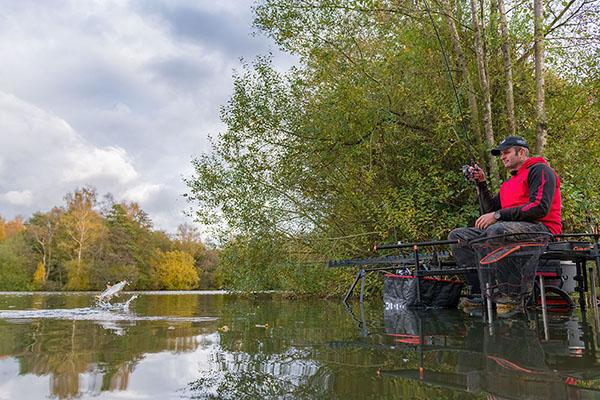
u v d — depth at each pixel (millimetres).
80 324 3811
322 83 8773
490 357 2230
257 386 1646
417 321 4098
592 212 6531
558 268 4926
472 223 7207
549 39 7129
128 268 36031
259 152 9109
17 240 36906
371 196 8461
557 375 1809
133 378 1743
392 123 7699
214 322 4125
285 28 8125
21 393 1484
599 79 6953
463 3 7898
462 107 7578
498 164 6961
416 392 1549
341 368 1967
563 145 6953
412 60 7496
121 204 38500
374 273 8500
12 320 4207
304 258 9383
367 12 7625
